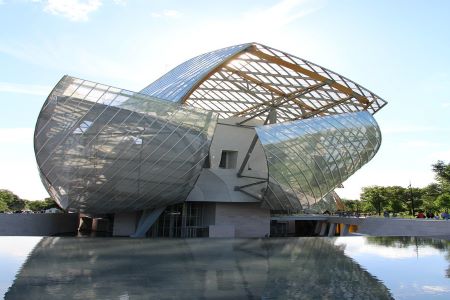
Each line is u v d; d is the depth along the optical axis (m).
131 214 38.50
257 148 46.56
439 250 16.25
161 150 30.27
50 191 31.97
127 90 28.58
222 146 44.91
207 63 39.53
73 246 16.23
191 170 32.94
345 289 8.31
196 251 14.95
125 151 28.95
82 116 27.09
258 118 56.47
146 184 31.70
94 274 9.56
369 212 92.88
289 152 35.62
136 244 17.53
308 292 7.96
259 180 42.56
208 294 7.57
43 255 13.11
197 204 42.41
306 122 38.84
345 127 40.31
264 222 42.88
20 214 34.31
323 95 45.88
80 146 27.56
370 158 44.66
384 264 12.05
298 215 52.78
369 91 41.97
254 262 12.07
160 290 7.85
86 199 31.38
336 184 41.62
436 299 7.56
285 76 41.38
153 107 29.45
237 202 41.91
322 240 21.03
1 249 14.82
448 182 65.38
